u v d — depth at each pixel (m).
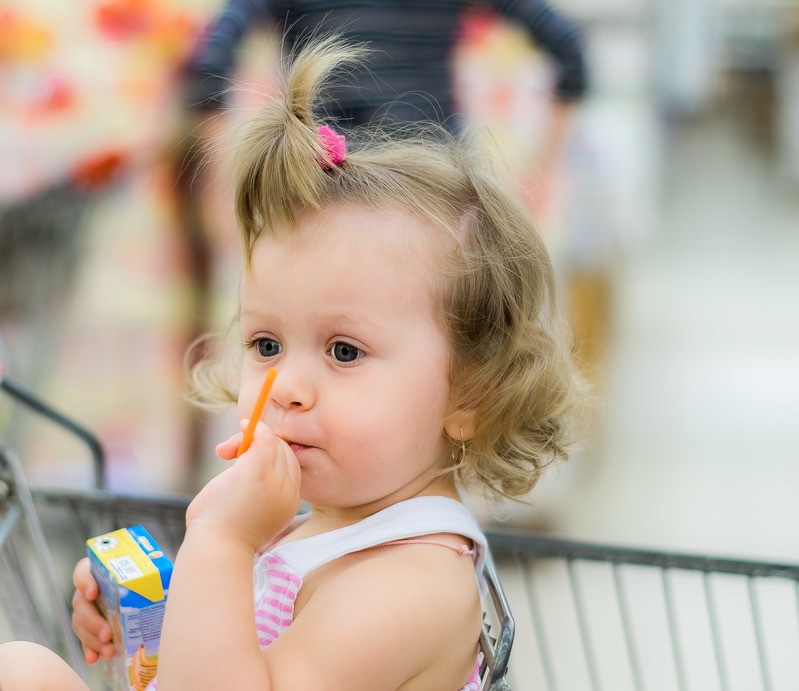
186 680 1.29
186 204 3.73
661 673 2.90
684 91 9.65
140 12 3.88
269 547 1.70
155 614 1.50
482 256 1.56
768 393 4.88
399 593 1.40
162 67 3.85
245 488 1.37
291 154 1.48
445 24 3.05
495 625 3.02
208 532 1.36
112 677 1.61
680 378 4.98
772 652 2.99
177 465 3.80
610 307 4.96
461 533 1.53
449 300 1.52
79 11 3.86
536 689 2.84
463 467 1.62
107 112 3.83
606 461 4.23
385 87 2.98
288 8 3.09
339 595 1.40
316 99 1.99
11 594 1.93
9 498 1.84
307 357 1.47
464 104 3.46
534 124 4.14
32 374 3.51
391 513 1.52
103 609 1.60
